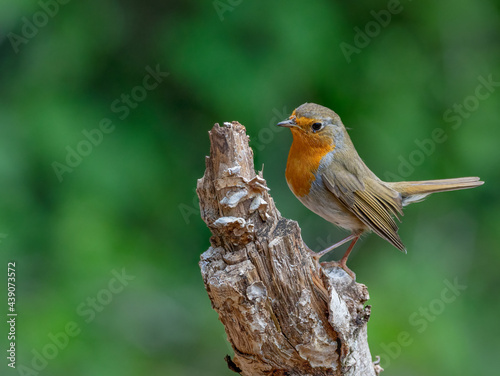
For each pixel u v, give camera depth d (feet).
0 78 40.04
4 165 37.88
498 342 41.93
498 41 46.60
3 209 37.96
